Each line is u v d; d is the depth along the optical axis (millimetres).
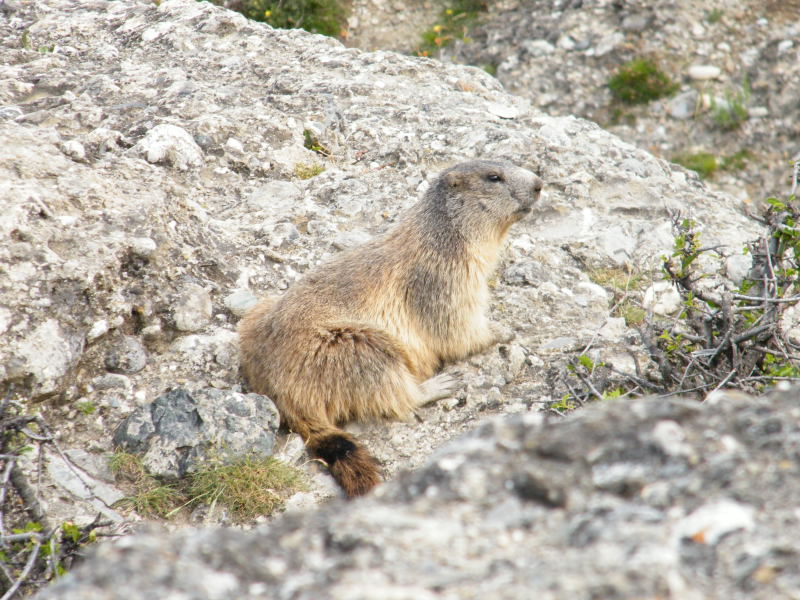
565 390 20734
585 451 8883
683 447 8727
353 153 29828
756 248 19203
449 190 21906
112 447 18359
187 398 18688
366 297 21203
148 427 18266
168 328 21422
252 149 28953
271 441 18531
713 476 8367
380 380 19922
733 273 25391
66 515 16438
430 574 7703
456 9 49219
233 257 24406
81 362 19781
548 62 46250
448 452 9672
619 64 45781
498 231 22250
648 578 7316
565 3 48906
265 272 24297
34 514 16359
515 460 9000
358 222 26750
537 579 7422
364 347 19875
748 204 38312
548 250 26109
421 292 21688
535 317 23625
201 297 21938
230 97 31578
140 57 34531
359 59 35188
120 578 7824
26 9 38281
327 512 8852
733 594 7250
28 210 20328
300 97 31719
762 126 43031
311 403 19656
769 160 41906
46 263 19438
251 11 45938
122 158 25406
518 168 22203
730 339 17953
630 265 25578
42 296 19078
